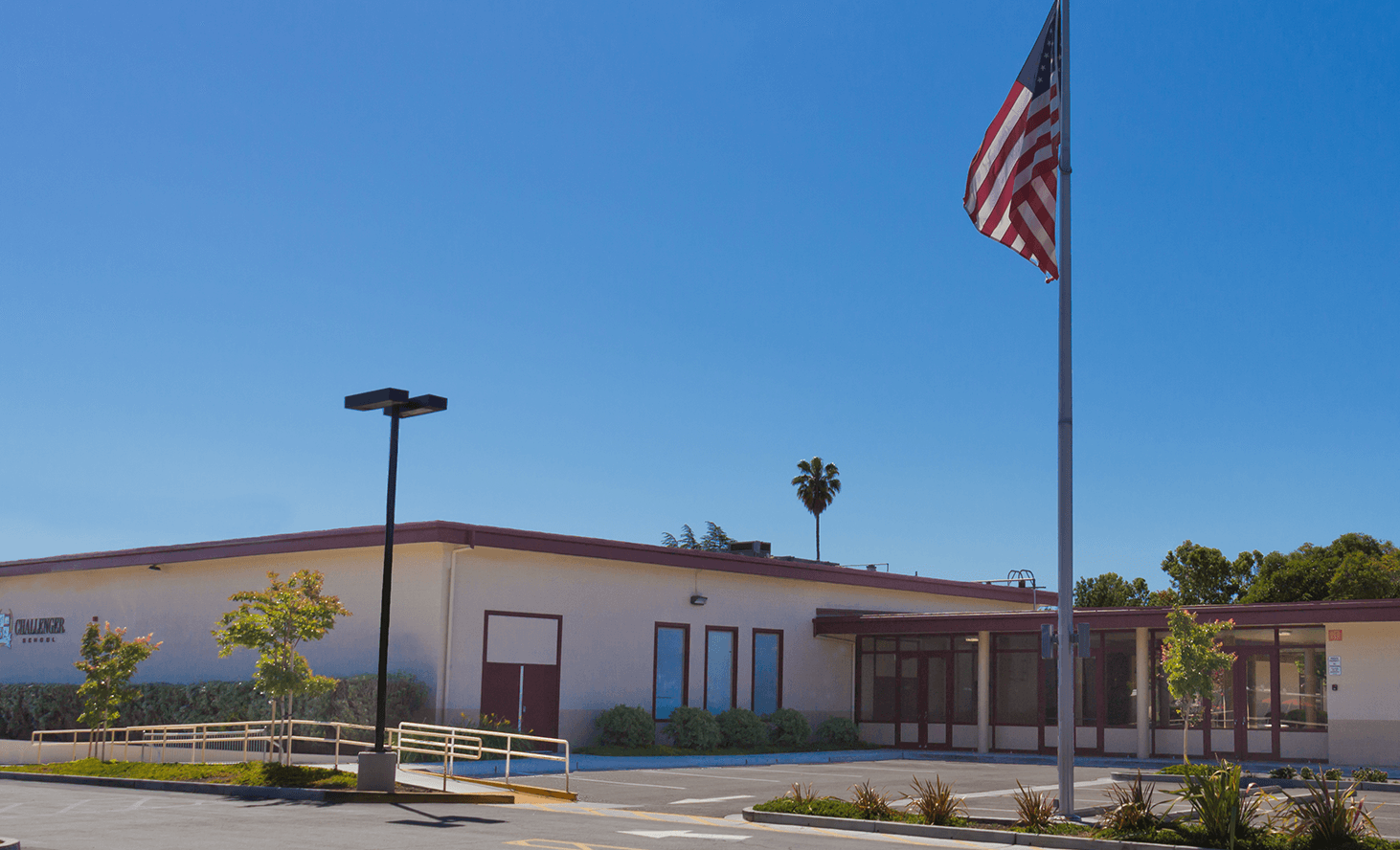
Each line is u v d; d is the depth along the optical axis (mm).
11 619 38500
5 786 21328
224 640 21891
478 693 27188
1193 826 13766
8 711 35062
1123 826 14078
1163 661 28406
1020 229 16453
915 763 28812
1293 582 51156
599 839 13492
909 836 14719
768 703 33875
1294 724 28141
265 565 31109
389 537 19156
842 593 36625
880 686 35781
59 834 13328
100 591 35688
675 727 30656
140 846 12203
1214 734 29203
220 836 13211
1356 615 26859
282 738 22062
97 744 28438
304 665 22141
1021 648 32875
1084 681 31656
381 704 18719
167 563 33281
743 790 20844
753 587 34000
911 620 33844
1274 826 13766
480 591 27578
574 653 29250
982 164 17062
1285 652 28547
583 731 29156
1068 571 15977
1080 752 31359
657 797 19500
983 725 32594
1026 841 13969
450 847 12375
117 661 27406
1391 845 12859
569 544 29000
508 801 18359
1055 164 16406
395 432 19375
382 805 17344
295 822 14727
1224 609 28797
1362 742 26891
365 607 28562
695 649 32094
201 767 21516
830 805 16469
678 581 32000
